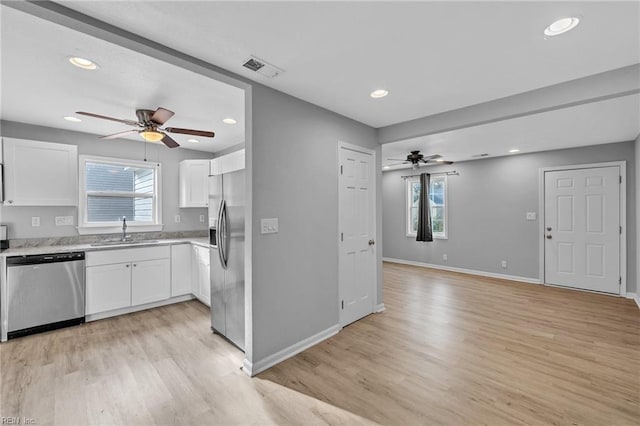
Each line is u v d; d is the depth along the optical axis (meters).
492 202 5.61
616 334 3.03
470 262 5.91
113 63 2.11
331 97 2.68
